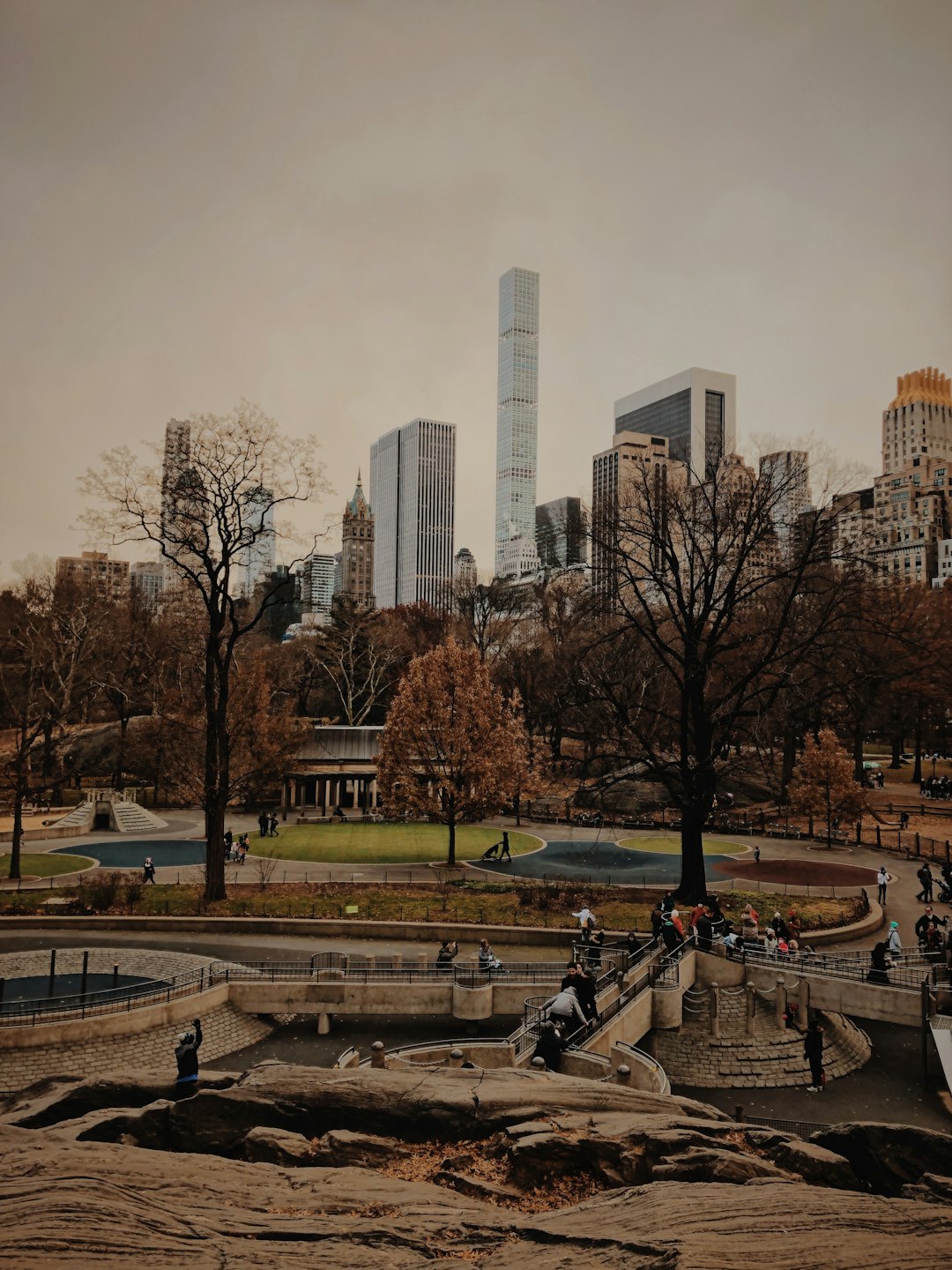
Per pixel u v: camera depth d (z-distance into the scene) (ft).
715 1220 30.71
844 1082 105.60
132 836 220.84
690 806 142.10
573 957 116.37
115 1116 47.39
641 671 220.43
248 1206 34.96
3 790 245.86
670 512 156.66
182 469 151.84
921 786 268.21
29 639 278.46
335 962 118.21
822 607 156.66
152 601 374.84
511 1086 49.90
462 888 160.45
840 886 166.91
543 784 204.23
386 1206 35.47
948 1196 35.63
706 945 120.06
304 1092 48.16
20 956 120.67
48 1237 28.04
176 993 104.17
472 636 362.53
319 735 270.05
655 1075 80.94
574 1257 28.76
